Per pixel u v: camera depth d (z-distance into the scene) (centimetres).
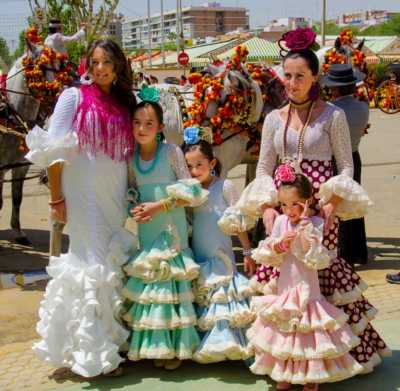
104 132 419
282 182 388
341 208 399
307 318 378
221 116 641
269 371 390
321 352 370
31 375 441
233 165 682
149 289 420
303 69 393
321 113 406
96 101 422
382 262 714
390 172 1366
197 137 452
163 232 428
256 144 693
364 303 415
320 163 406
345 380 419
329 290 403
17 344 504
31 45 724
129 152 434
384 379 420
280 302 383
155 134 430
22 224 962
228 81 638
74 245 426
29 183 1306
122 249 427
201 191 425
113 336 421
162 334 418
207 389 411
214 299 423
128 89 437
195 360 430
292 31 400
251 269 437
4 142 766
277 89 687
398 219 943
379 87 3073
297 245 381
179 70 2738
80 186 423
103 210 427
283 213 402
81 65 691
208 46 2880
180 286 423
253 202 406
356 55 712
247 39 2397
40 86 705
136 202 439
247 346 416
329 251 402
